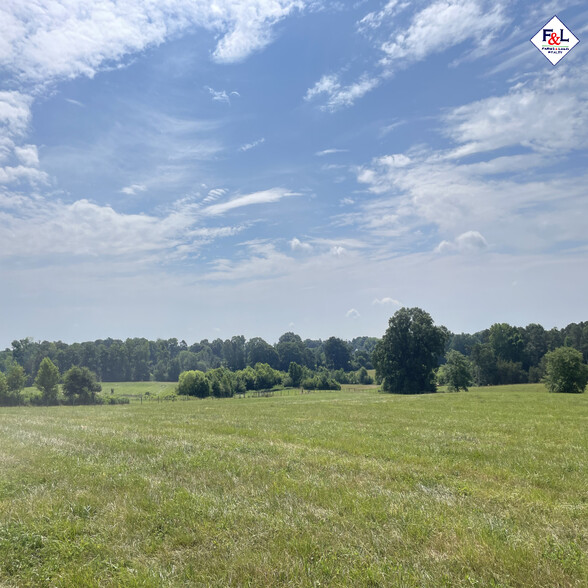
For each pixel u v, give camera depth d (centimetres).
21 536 731
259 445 1659
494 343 13612
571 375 7031
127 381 17625
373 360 10138
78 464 1266
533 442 1809
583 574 604
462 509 880
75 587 585
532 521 826
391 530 759
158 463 1304
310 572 609
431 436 1978
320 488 1018
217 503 898
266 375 13038
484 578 596
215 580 596
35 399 8644
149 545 714
